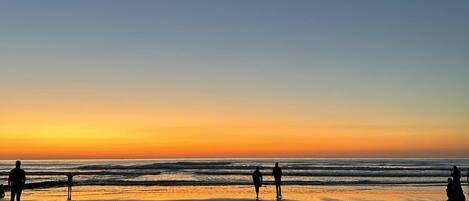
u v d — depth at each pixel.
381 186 47.38
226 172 94.44
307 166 141.62
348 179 64.69
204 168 124.50
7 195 37.75
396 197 33.94
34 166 186.25
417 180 59.56
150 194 37.62
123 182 54.66
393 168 112.56
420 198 33.28
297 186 47.88
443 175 74.62
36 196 35.59
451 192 23.38
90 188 46.69
